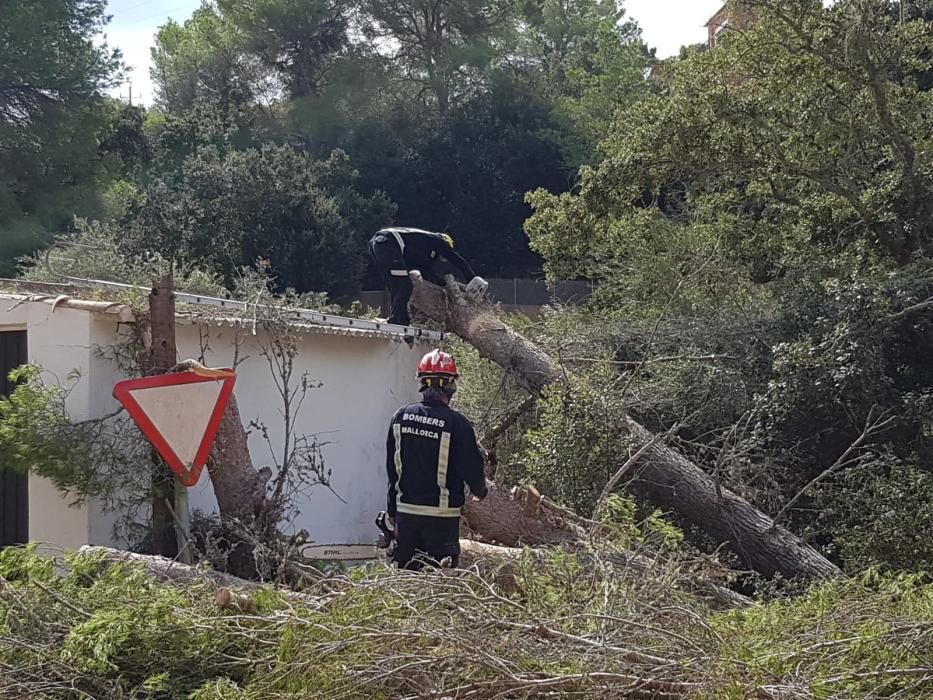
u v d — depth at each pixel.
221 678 3.53
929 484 7.07
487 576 4.71
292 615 3.74
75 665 3.64
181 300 6.95
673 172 12.21
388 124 40.88
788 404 7.98
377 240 9.38
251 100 43.97
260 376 7.18
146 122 40.28
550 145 37.94
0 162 27.69
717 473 7.09
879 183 11.65
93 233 17.52
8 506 6.45
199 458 5.36
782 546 6.75
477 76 41.53
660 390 8.29
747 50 11.68
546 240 13.38
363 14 42.84
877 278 9.27
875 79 11.05
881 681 3.43
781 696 3.23
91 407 5.88
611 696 3.26
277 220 26.94
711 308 9.80
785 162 11.65
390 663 3.36
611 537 5.13
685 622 3.72
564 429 7.38
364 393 8.24
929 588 4.29
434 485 4.91
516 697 3.32
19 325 6.17
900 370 9.21
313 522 7.55
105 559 4.74
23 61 28.19
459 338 9.23
